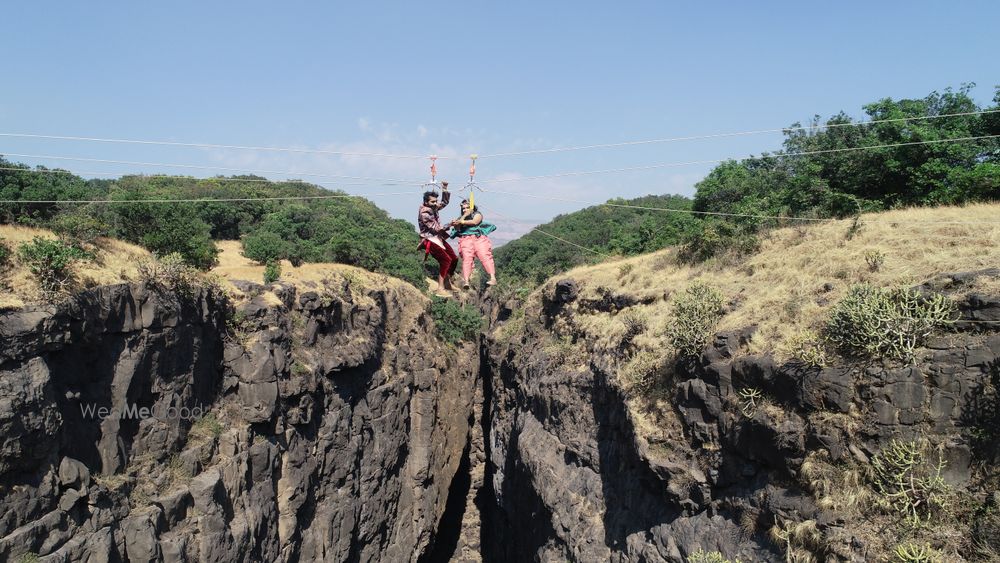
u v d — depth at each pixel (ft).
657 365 78.43
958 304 50.88
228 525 90.27
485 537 180.45
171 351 88.17
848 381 52.60
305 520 114.42
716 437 64.18
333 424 123.44
